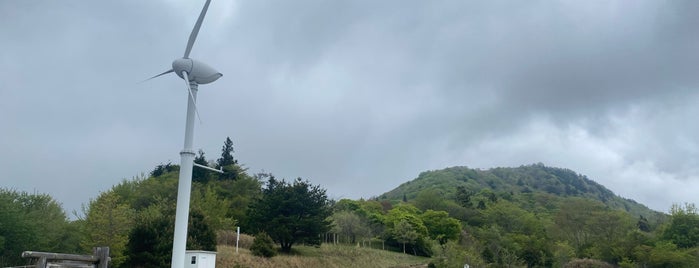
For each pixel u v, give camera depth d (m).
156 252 36.78
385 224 75.12
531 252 66.00
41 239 35.31
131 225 39.59
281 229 50.19
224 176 74.62
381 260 57.69
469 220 98.56
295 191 53.09
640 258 61.34
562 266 64.81
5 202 34.59
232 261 41.56
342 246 60.50
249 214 57.03
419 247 69.94
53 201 41.69
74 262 12.55
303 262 47.66
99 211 38.56
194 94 22.16
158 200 50.09
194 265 34.59
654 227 96.75
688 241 65.31
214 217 51.69
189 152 20.94
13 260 33.59
